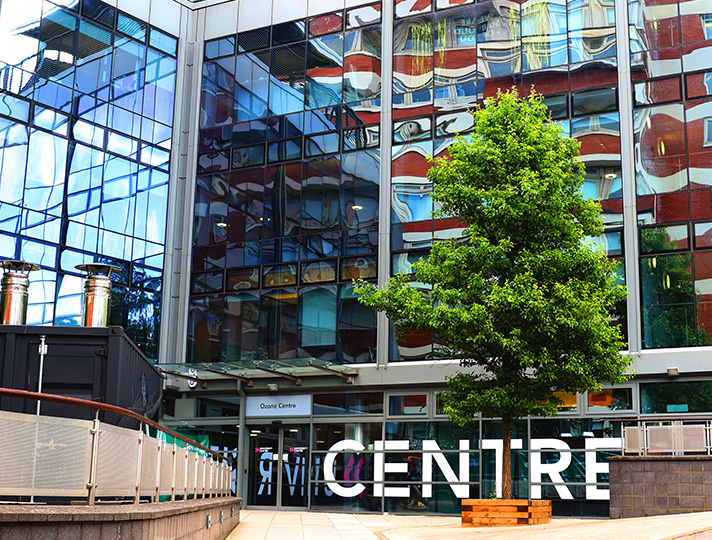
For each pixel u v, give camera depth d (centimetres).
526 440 2495
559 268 1833
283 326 2938
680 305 2386
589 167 2569
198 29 3331
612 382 1858
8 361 1341
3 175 2717
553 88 2677
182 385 3048
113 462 833
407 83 2902
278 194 3050
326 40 3086
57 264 2830
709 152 2436
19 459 701
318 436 2825
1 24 2788
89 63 3034
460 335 1852
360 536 1656
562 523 1752
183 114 3322
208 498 1521
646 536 1007
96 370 1354
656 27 2573
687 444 1805
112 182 3047
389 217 2816
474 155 1895
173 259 3194
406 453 2672
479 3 2850
